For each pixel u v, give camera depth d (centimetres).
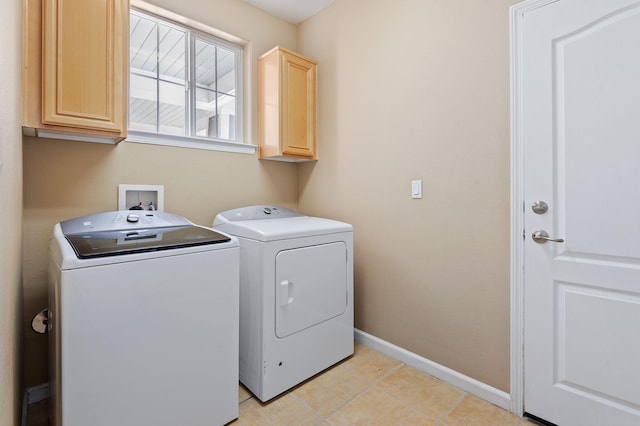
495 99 156
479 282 165
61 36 140
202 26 215
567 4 134
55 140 163
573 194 135
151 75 207
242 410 157
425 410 157
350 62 226
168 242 133
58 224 148
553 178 140
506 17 152
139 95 203
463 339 172
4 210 77
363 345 223
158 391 124
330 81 241
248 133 241
